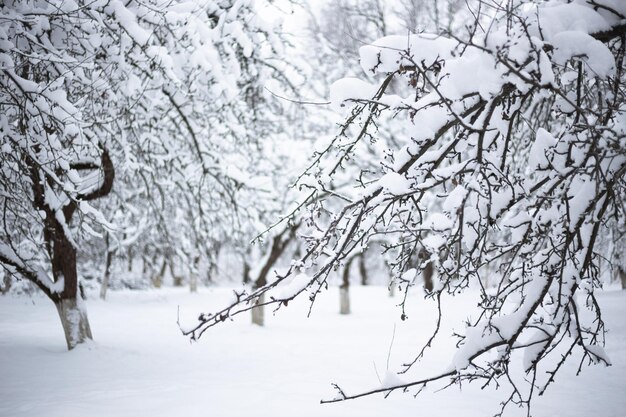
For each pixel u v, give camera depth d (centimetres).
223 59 1054
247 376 936
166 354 1175
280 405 715
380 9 2180
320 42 2136
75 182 748
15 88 689
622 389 821
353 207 362
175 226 1761
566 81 387
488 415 677
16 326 1747
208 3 1006
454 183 342
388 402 741
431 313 1997
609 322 1337
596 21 345
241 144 1270
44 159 760
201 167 1195
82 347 1112
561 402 746
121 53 858
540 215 368
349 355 1196
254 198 1331
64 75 723
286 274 352
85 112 878
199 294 3188
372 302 2712
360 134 414
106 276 2756
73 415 645
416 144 365
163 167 1247
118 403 711
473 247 366
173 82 955
